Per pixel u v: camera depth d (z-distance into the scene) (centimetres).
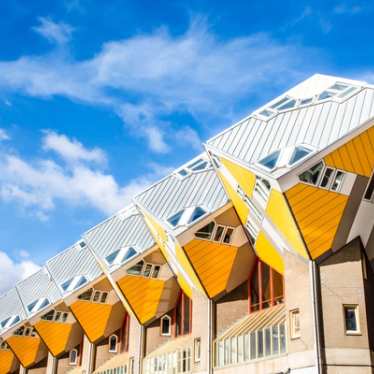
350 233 2583
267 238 2962
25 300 5975
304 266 2634
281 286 3198
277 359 2789
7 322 5997
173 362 3672
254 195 2741
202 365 3341
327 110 2755
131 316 4238
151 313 4094
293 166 2433
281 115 2942
